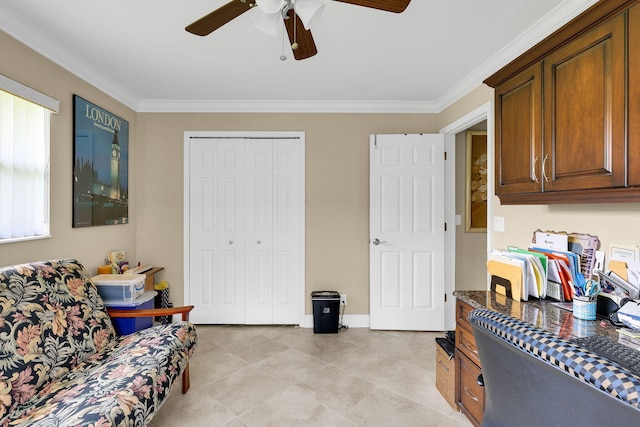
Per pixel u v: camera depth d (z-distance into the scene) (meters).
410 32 1.99
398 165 3.20
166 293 3.20
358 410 1.92
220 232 3.33
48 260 2.00
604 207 1.55
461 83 2.77
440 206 3.18
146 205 3.30
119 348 1.79
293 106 3.28
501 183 1.90
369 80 2.73
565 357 0.51
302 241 3.33
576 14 1.69
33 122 2.02
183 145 3.31
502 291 1.79
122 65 2.45
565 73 1.41
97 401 1.25
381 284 3.22
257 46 2.17
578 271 1.63
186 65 2.46
